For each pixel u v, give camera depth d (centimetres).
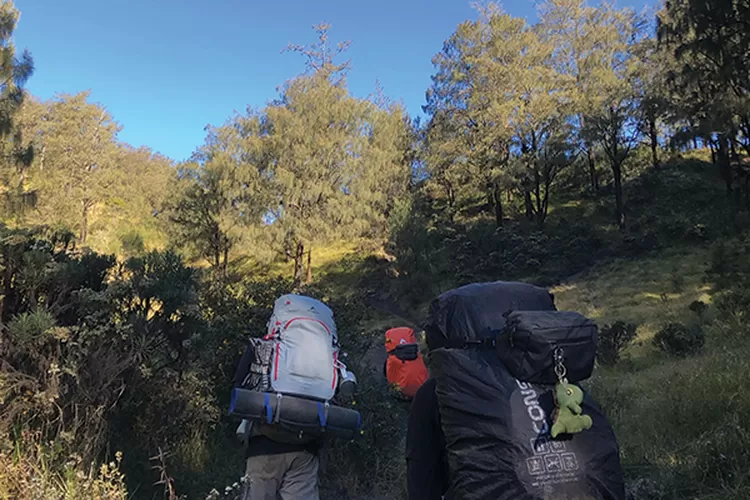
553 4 4381
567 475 163
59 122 5150
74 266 429
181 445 457
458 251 3816
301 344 290
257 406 267
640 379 934
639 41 4200
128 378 421
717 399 507
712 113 2278
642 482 374
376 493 470
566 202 4716
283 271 4375
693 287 2438
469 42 4278
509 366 179
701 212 3741
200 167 3900
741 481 331
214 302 572
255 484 281
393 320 3122
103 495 301
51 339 378
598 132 3931
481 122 4253
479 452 170
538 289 214
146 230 5000
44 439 345
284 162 3684
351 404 495
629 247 3500
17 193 2195
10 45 2059
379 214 3956
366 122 3897
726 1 1998
